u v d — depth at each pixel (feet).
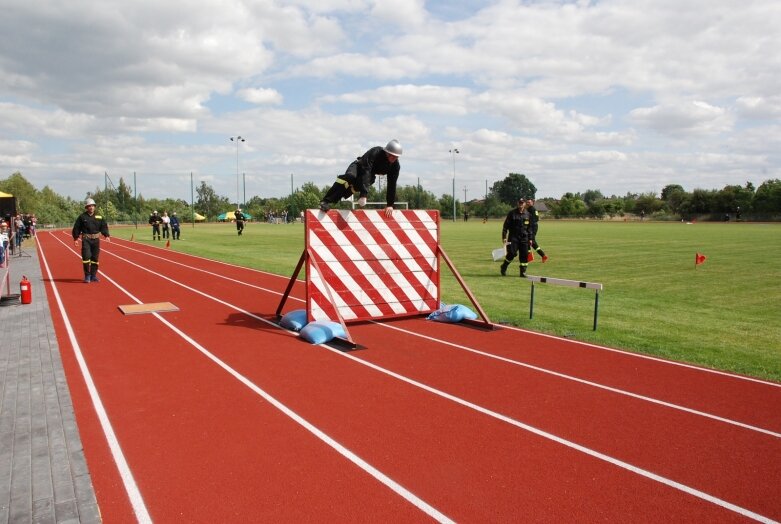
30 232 139.95
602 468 14.26
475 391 20.22
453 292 43.93
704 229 168.35
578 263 64.69
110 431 16.57
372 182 31.45
